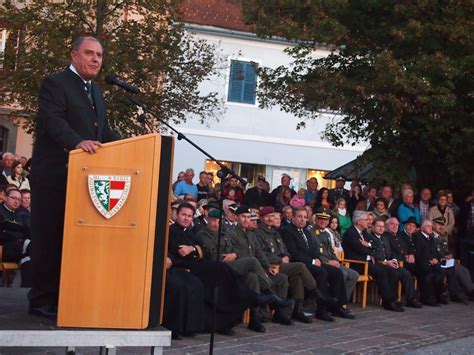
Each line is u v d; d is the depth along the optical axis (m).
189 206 9.87
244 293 9.61
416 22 15.35
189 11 27.44
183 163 27.34
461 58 15.61
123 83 6.16
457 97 16.14
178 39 18.44
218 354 8.37
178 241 9.69
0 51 18.05
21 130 25.06
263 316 10.70
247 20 17.09
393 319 11.95
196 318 9.14
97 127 5.39
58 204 5.24
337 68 17.17
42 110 5.21
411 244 13.94
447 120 15.99
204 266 9.59
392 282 12.94
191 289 9.10
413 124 16.53
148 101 18.06
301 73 19.52
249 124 28.27
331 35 15.93
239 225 10.68
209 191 17.42
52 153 5.25
